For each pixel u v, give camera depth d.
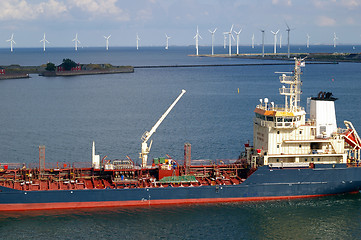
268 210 65.62
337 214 64.69
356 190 71.00
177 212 64.69
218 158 91.06
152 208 65.81
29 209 64.12
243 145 101.75
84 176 70.12
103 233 58.75
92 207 65.31
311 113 71.81
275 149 68.69
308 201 68.81
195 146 100.88
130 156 93.31
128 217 63.00
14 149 99.06
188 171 70.25
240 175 73.00
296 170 68.25
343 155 69.62
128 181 66.06
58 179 68.31
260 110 70.44
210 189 66.94
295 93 69.62
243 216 63.78
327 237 58.34
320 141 68.88
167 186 66.81
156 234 58.66
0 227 59.84
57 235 58.25
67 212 64.19
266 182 68.12
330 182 69.38
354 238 58.19
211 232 59.38
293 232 59.59
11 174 69.25
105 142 105.62
